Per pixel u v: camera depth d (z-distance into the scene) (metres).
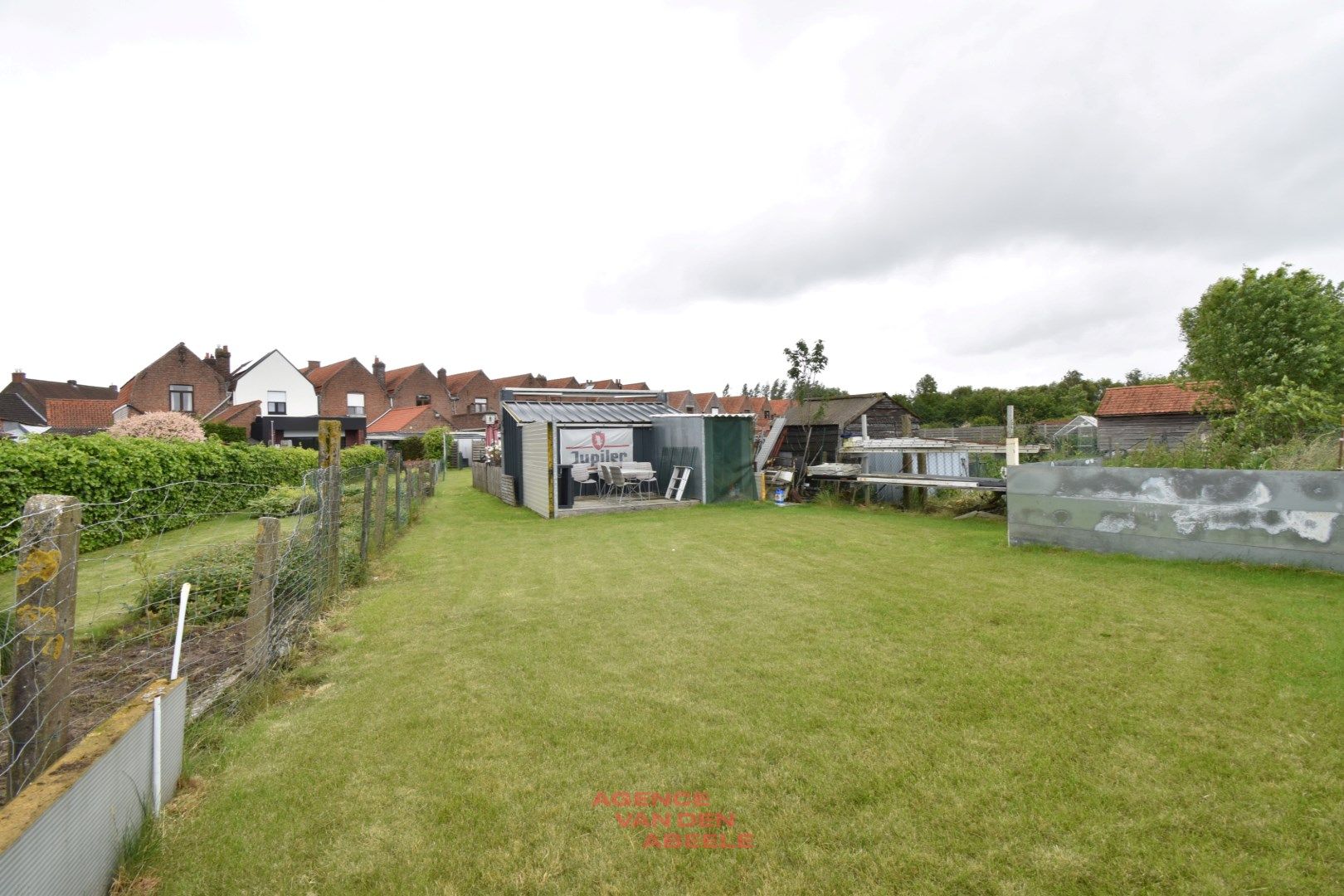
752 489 14.84
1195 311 20.58
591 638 4.90
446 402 49.31
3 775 2.69
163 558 8.09
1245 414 11.20
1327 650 4.04
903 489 13.33
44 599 2.36
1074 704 3.45
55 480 8.88
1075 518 7.48
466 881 2.25
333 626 5.41
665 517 12.32
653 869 2.28
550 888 2.21
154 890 2.22
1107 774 2.77
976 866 2.22
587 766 3.00
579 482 15.60
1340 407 10.87
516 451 15.81
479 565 7.95
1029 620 4.94
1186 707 3.37
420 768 3.01
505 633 5.10
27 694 2.33
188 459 12.37
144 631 5.06
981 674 3.90
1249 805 2.52
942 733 3.18
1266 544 6.21
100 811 2.14
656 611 5.57
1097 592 5.65
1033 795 2.63
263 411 38.28
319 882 2.26
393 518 10.72
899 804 2.60
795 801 2.66
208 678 4.06
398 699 3.84
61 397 48.00
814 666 4.14
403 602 6.14
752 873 2.24
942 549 8.09
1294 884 2.09
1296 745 2.94
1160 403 25.16
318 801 2.76
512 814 2.63
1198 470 6.59
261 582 4.06
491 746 3.22
